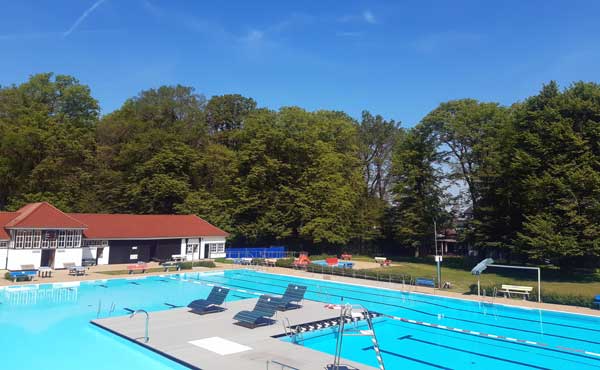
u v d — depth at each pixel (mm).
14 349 18484
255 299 29234
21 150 60750
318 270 47250
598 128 41938
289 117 72500
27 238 42688
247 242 71250
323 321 22828
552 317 27125
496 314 27938
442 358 18516
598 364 17953
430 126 65938
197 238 57281
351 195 70500
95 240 48625
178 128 74625
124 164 69062
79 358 17312
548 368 17438
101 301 29891
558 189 42250
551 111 44500
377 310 28719
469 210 65625
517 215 50812
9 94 67312
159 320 22484
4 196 63750
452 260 65000
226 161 72062
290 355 16797
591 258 45344
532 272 48906
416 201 66812
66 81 73875
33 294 32000
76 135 67812
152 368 16172
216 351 17250
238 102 86750
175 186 65562
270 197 69000
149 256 53406
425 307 29984
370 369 15391
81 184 66562
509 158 49125
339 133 77438
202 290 35594
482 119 61438
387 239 76312
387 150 84312
